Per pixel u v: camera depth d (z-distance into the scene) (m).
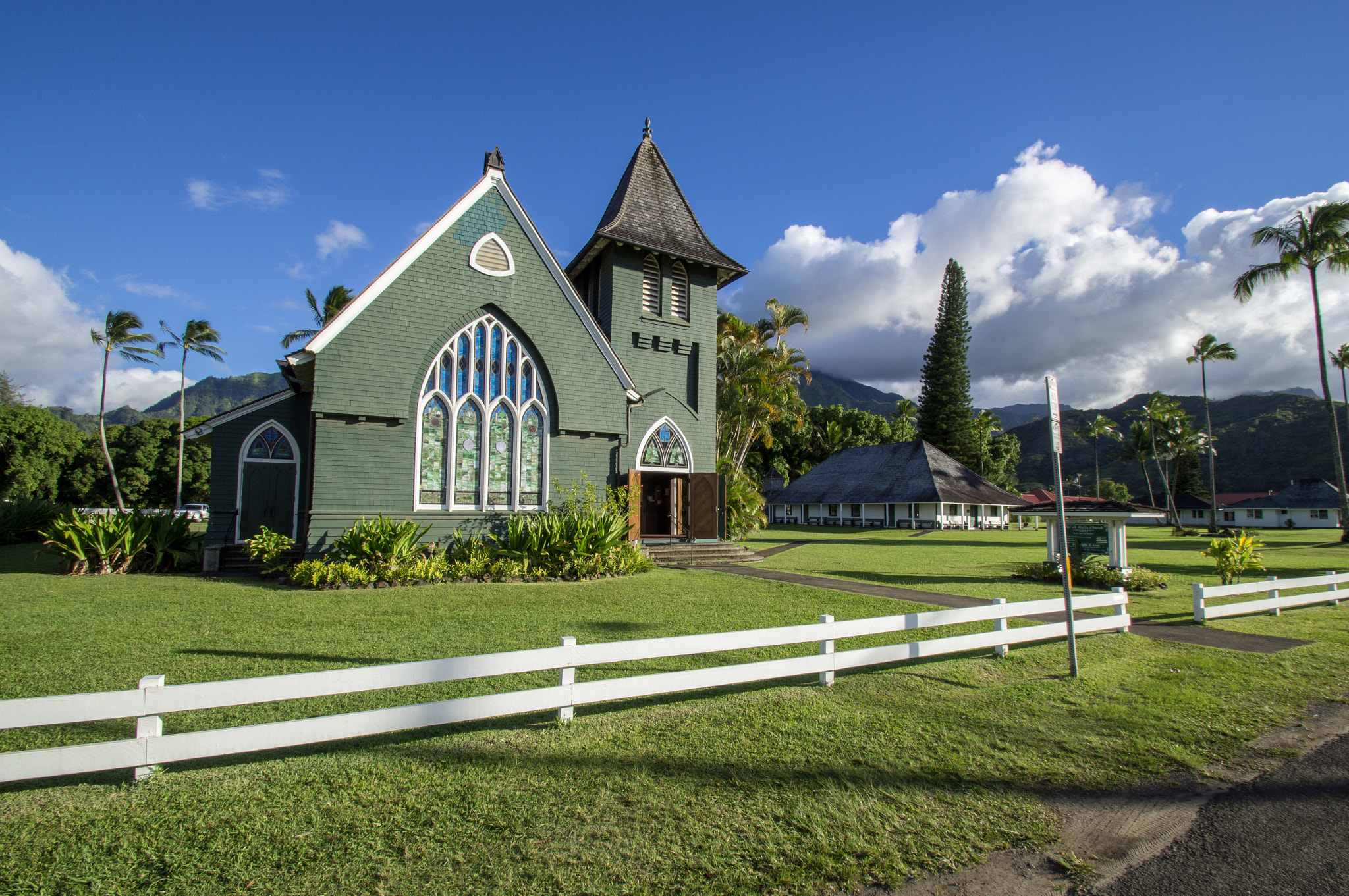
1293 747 6.15
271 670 7.48
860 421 77.69
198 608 11.05
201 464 64.06
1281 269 33.50
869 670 7.99
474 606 11.50
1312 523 70.62
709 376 22.72
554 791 4.78
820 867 4.01
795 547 29.83
